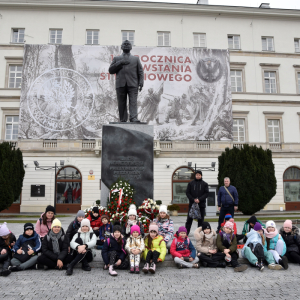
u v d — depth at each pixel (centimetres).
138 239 612
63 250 614
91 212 812
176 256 633
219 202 924
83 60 2666
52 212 677
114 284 518
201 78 2736
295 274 586
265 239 672
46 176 2525
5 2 2733
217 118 2716
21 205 2469
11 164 2083
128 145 848
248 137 2805
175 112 2681
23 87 2617
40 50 2650
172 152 2634
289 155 2792
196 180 829
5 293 468
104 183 834
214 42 2902
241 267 604
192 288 498
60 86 2634
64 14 2805
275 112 2852
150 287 502
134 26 2844
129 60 923
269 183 2167
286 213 2305
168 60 2727
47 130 2594
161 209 697
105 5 2783
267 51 2928
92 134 2614
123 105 930
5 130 2662
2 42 2738
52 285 511
